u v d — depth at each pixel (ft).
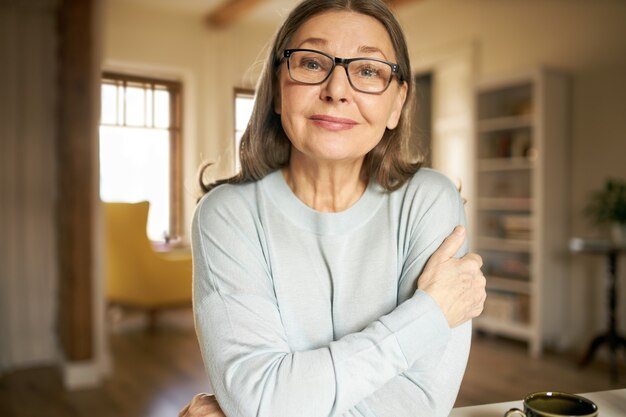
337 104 2.56
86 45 9.93
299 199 2.88
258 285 2.72
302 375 2.32
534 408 2.30
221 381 2.47
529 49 13.01
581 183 12.03
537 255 11.83
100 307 10.30
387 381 2.41
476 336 13.24
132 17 10.28
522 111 12.76
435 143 15.53
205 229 2.81
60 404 9.04
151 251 10.39
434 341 2.47
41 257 12.11
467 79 14.39
